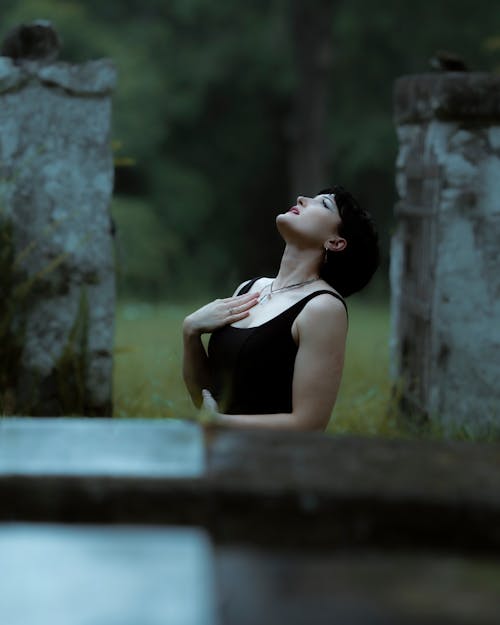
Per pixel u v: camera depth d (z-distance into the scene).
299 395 4.92
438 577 2.42
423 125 7.61
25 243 7.17
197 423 3.37
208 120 38.78
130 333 14.62
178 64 36.88
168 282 35.38
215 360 5.19
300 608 2.22
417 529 2.63
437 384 7.16
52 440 3.08
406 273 8.12
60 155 7.21
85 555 2.46
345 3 35.38
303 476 2.74
